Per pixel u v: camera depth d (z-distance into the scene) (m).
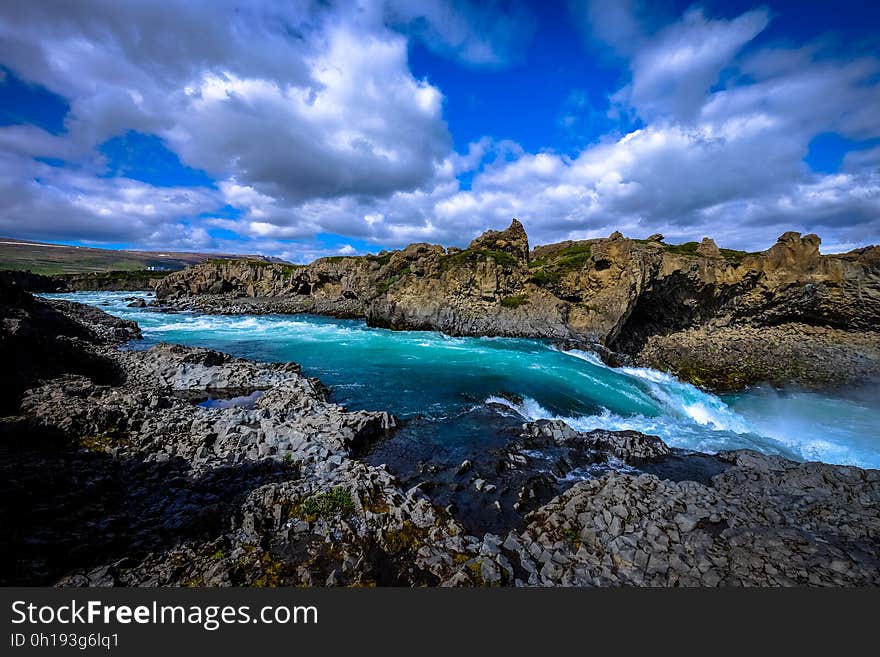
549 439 16.47
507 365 30.41
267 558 8.63
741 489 12.23
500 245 63.34
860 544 9.11
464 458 14.55
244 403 19.52
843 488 11.52
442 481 12.77
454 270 47.47
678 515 10.07
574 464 14.51
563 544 9.37
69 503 9.39
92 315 44.22
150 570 7.94
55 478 10.14
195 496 10.70
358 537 9.46
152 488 10.92
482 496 12.00
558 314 42.59
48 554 7.84
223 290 88.75
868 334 38.12
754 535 9.16
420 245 70.44
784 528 9.53
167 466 12.02
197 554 8.57
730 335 42.06
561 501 11.34
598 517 10.09
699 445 17.62
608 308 39.84
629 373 32.09
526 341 41.31
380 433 16.56
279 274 84.56
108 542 8.51
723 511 10.30
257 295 84.19
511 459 14.44
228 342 38.84
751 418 23.75
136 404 16.23
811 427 21.94
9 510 8.53
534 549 9.20
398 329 48.88
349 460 13.09
